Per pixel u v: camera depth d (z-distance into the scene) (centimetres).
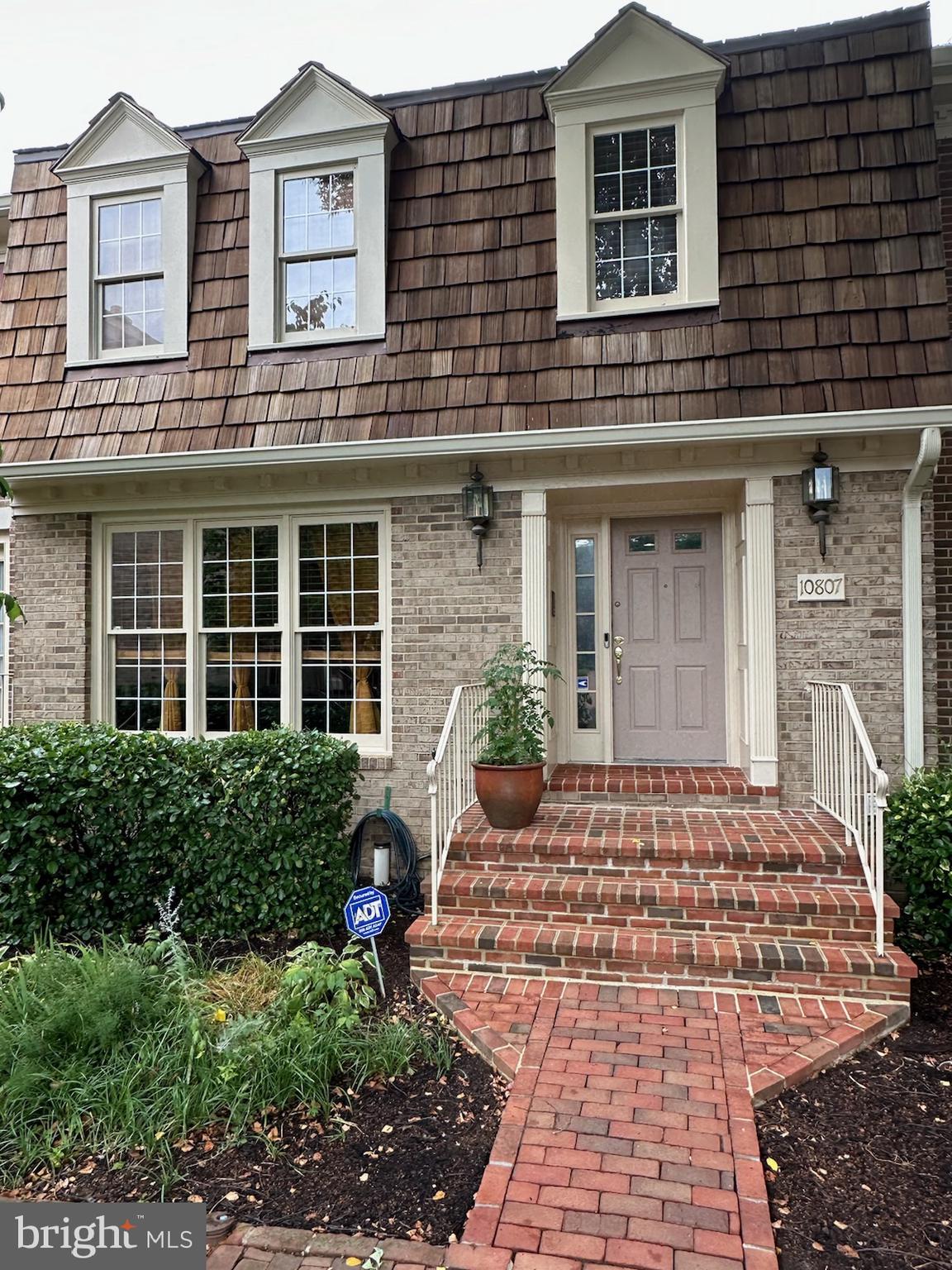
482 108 583
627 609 621
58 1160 260
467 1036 338
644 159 545
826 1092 299
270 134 596
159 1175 255
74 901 466
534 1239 220
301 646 607
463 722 537
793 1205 239
